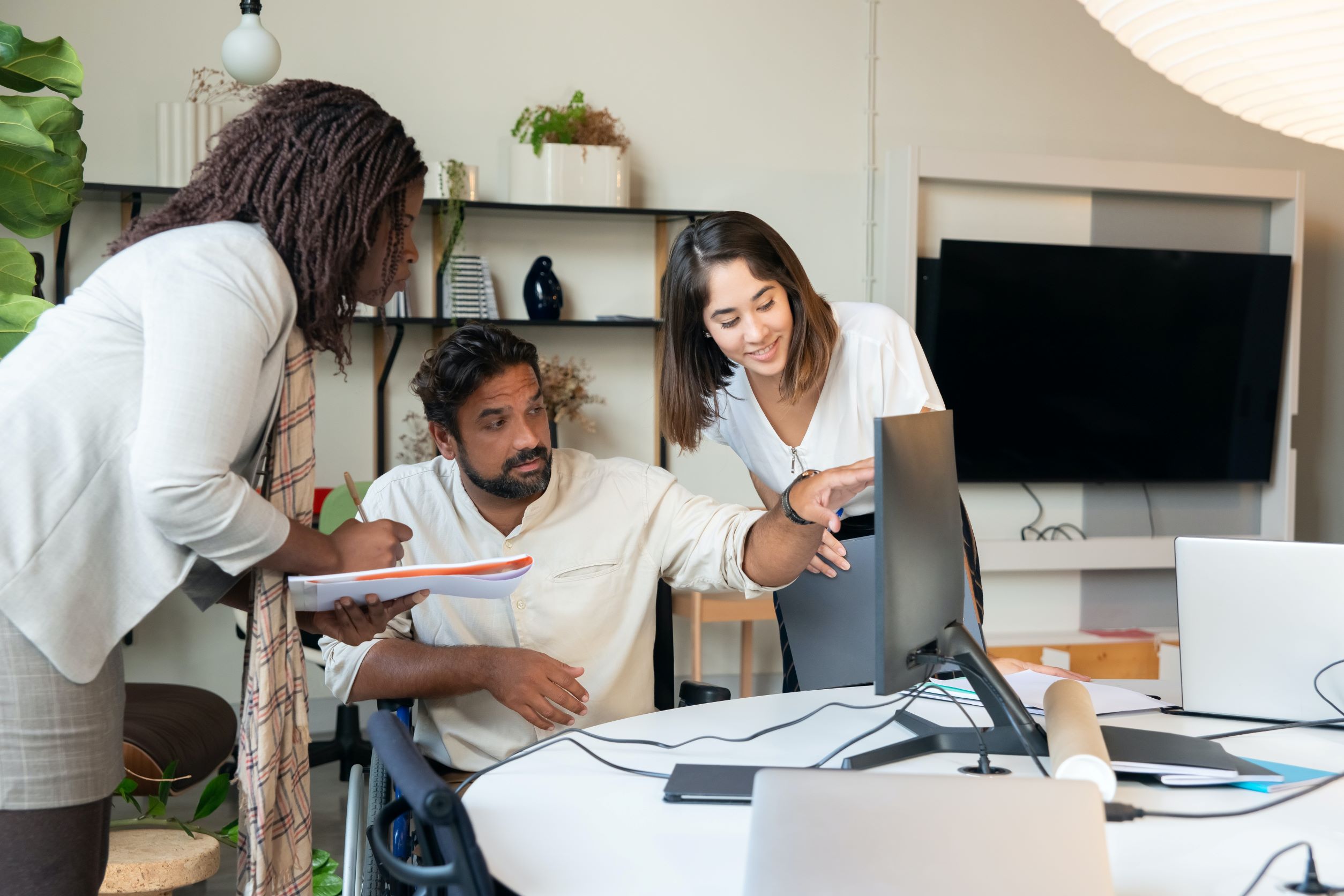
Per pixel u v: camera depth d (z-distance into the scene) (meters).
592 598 1.89
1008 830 0.85
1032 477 4.76
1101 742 1.20
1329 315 5.25
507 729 1.81
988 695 1.43
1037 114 4.82
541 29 4.26
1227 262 4.87
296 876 1.41
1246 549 1.57
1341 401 5.29
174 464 1.15
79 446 1.22
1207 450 4.93
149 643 3.94
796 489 1.71
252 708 1.34
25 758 1.21
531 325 4.09
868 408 2.12
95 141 3.80
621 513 1.93
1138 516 5.00
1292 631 1.54
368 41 4.07
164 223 1.32
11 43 1.90
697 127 4.45
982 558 4.60
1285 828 1.13
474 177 4.02
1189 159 5.01
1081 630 4.92
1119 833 1.12
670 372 2.08
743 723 1.58
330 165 1.30
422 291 4.16
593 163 4.13
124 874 1.89
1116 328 4.78
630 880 1.00
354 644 1.46
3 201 1.97
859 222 4.64
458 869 0.90
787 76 4.54
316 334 1.37
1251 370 4.94
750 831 0.87
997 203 4.73
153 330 1.18
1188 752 1.32
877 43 4.63
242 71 3.08
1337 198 5.21
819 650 2.01
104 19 3.80
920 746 1.39
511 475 1.82
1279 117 1.78
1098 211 4.84
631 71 4.38
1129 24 1.65
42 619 1.20
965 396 4.66
